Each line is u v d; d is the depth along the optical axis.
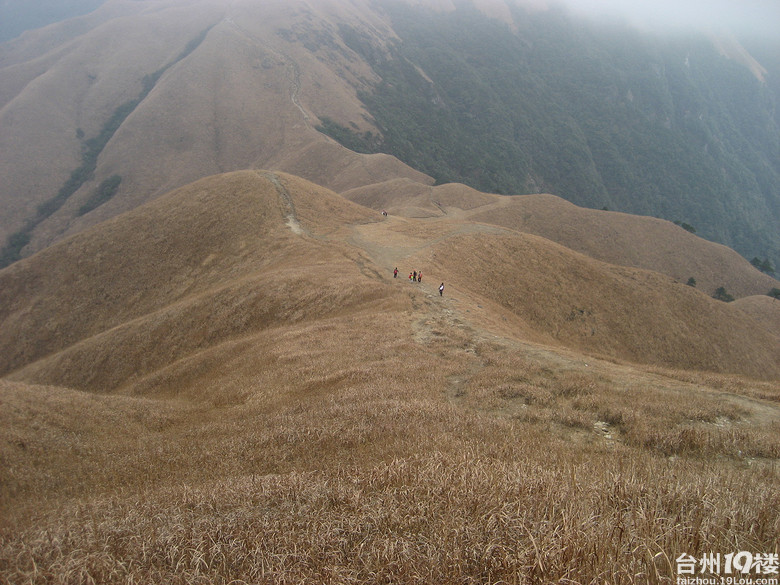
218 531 5.75
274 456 10.80
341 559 4.65
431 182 176.38
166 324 37.72
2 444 13.05
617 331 51.03
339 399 14.76
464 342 22.53
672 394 14.87
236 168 190.12
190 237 55.09
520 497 5.23
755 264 144.38
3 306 53.62
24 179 175.62
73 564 5.08
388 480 6.71
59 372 38.41
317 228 55.06
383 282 35.56
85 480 11.63
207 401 19.72
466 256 50.62
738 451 10.13
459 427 11.15
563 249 62.72
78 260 56.12
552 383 15.83
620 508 4.89
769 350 59.66
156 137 197.38
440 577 3.99
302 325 28.42
